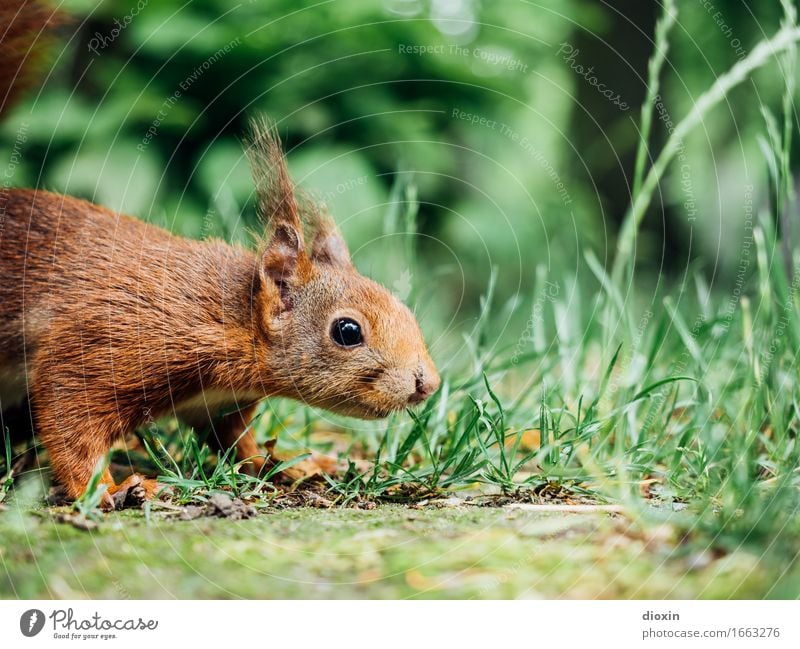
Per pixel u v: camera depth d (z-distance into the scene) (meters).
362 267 14.30
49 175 15.40
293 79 16.14
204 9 16.23
